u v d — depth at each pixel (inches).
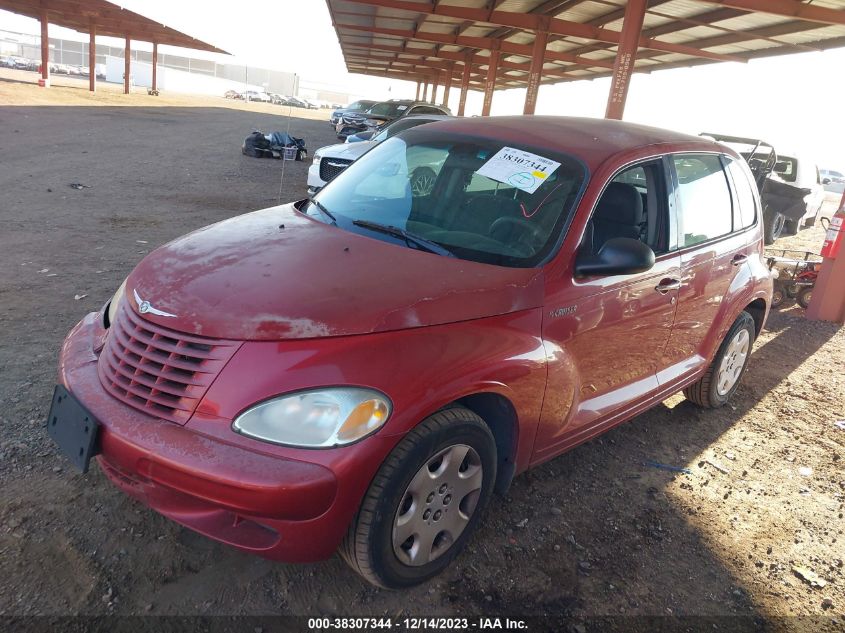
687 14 687.1
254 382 88.1
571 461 152.7
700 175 160.1
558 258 117.0
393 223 127.6
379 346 93.0
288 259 107.7
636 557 121.0
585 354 124.4
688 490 146.5
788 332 285.3
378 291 99.9
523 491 137.5
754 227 183.8
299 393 87.5
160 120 1057.5
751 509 142.0
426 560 102.7
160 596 97.5
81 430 94.7
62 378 104.2
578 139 138.6
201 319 93.4
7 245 271.7
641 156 138.4
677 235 147.4
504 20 807.7
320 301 95.5
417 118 435.8
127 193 422.9
